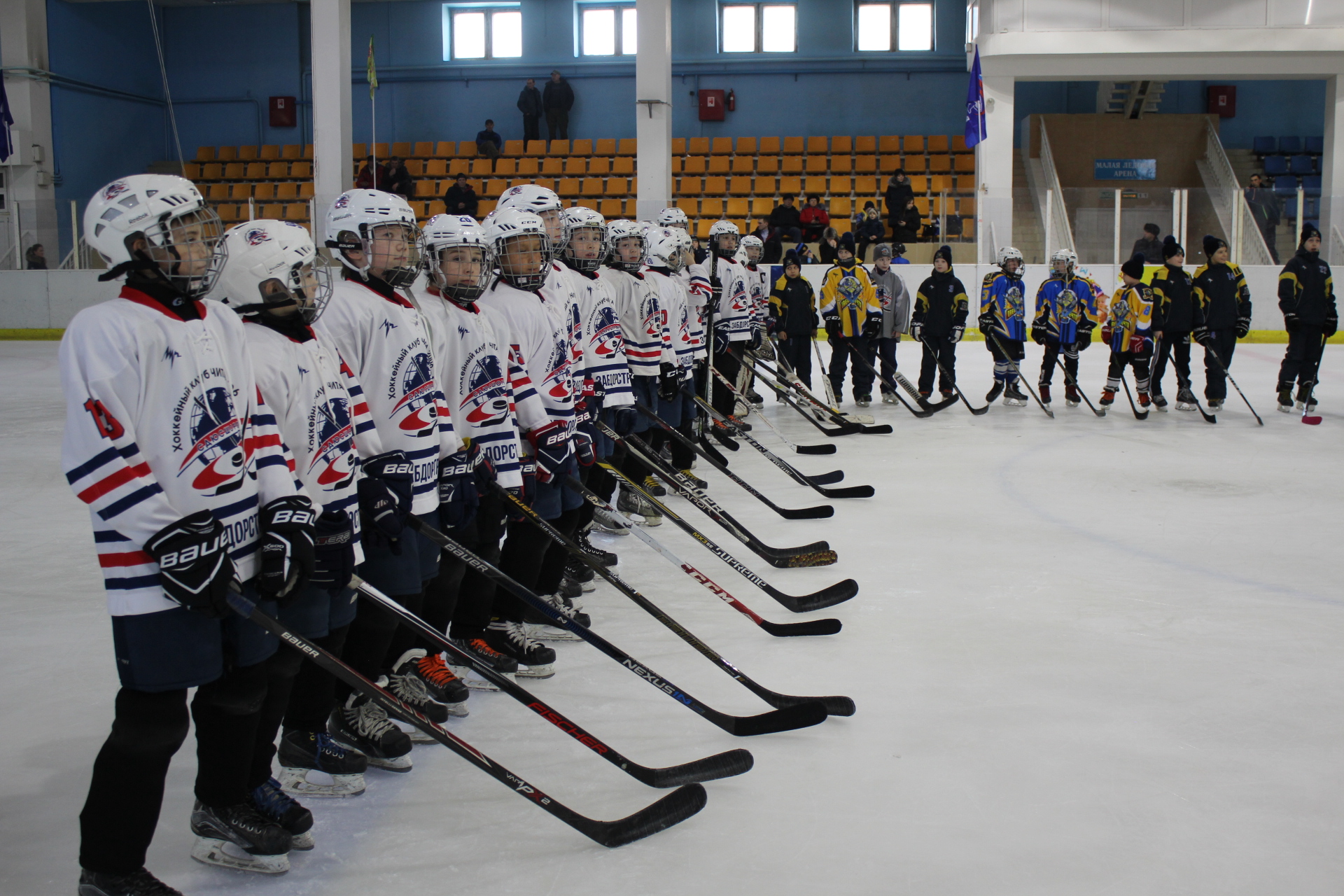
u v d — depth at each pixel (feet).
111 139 64.85
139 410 6.25
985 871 7.11
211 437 6.49
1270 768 8.67
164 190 6.27
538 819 7.88
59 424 28.14
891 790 8.27
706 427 23.63
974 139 48.44
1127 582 14.03
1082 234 50.26
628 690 10.44
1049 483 20.74
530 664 10.76
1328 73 51.80
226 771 7.11
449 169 63.62
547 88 64.44
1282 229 49.52
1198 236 50.01
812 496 19.80
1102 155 63.36
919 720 9.64
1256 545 15.98
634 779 8.54
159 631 6.31
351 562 7.58
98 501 6.02
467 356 9.87
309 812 7.43
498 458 10.04
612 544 16.49
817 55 65.82
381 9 67.92
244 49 68.13
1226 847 7.43
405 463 8.48
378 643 8.88
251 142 68.74
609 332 14.43
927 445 25.38
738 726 9.23
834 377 32.07
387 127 68.80
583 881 6.99
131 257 6.27
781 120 66.64
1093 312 30.86
